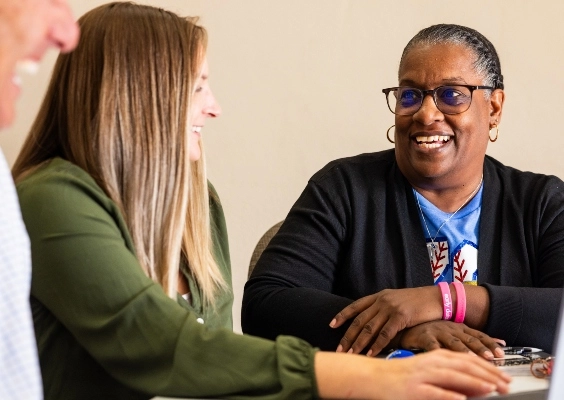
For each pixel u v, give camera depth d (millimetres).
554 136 2973
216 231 1849
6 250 918
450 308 1553
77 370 1331
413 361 1125
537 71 2957
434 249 1857
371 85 2902
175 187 1429
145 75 1409
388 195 1905
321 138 2889
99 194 1336
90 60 1419
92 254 1259
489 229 1864
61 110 1437
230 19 2834
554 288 1661
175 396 1189
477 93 1807
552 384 890
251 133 2863
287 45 2863
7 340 911
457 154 1811
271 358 1160
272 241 1910
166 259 1425
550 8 2943
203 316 1590
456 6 2922
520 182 1932
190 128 1452
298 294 1713
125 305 1229
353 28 2887
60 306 1264
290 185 2885
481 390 1088
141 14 1450
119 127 1397
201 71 1479
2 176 940
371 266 1847
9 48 854
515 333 1590
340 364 1133
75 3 2689
